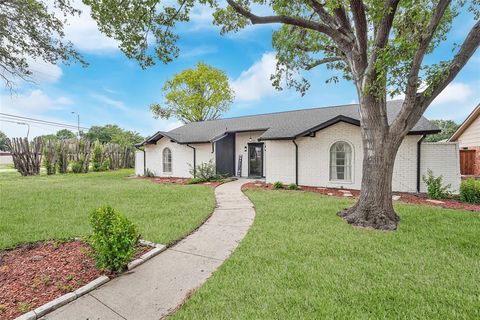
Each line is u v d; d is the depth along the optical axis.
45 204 7.35
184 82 32.09
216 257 3.87
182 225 5.33
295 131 11.50
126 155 24.44
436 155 8.90
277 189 10.30
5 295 2.81
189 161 15.37
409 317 2.38
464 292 2.77
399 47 4.29
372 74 5.15
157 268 3.53
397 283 2.97
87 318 2.48
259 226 5.23
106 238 3.26
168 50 7.29
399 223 5.25
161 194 9.09
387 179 5.39
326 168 10.72
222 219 5.95
